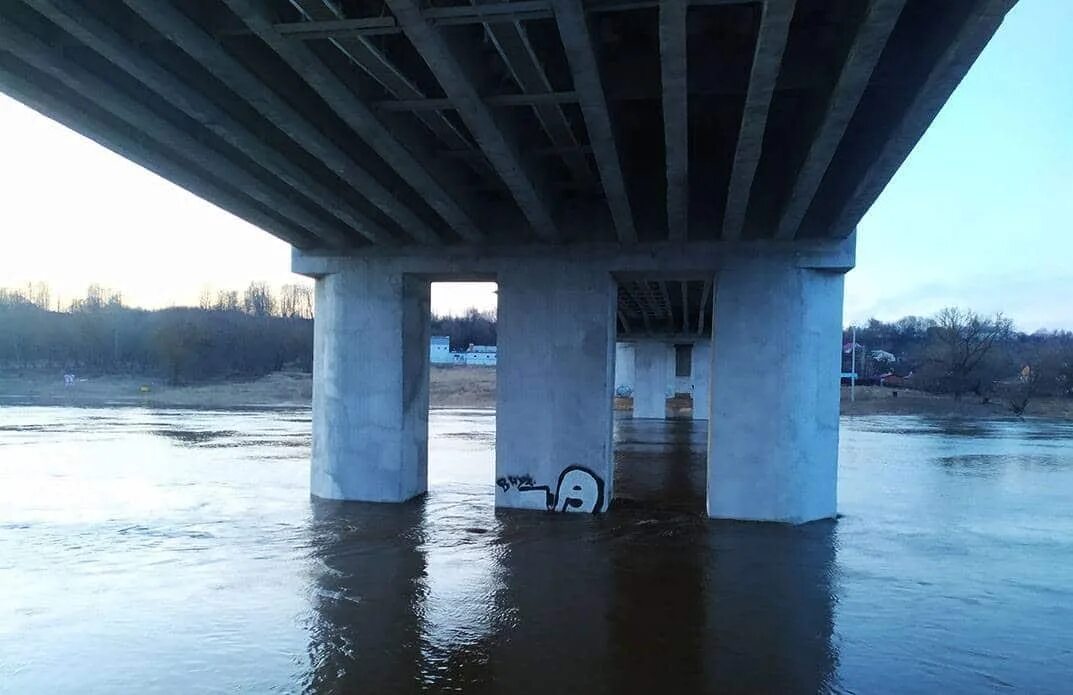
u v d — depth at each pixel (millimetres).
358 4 7742
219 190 13242
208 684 7113
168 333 88438
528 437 15586
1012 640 8570
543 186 13148
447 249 15828
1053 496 18781
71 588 10133
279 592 10000
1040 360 84375
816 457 15016
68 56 8219
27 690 6973
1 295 110312
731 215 12812
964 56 7316
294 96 9422
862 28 6957
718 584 10570
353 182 11922
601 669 7535
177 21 7164
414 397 16922
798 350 14617
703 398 44000
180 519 14656
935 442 34656
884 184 11148
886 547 12945
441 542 12812
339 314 16453
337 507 15828
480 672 7426
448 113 10656
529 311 15547
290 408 56594
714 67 9422
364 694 6906
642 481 19953
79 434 33219
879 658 7965
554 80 9430
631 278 16422
